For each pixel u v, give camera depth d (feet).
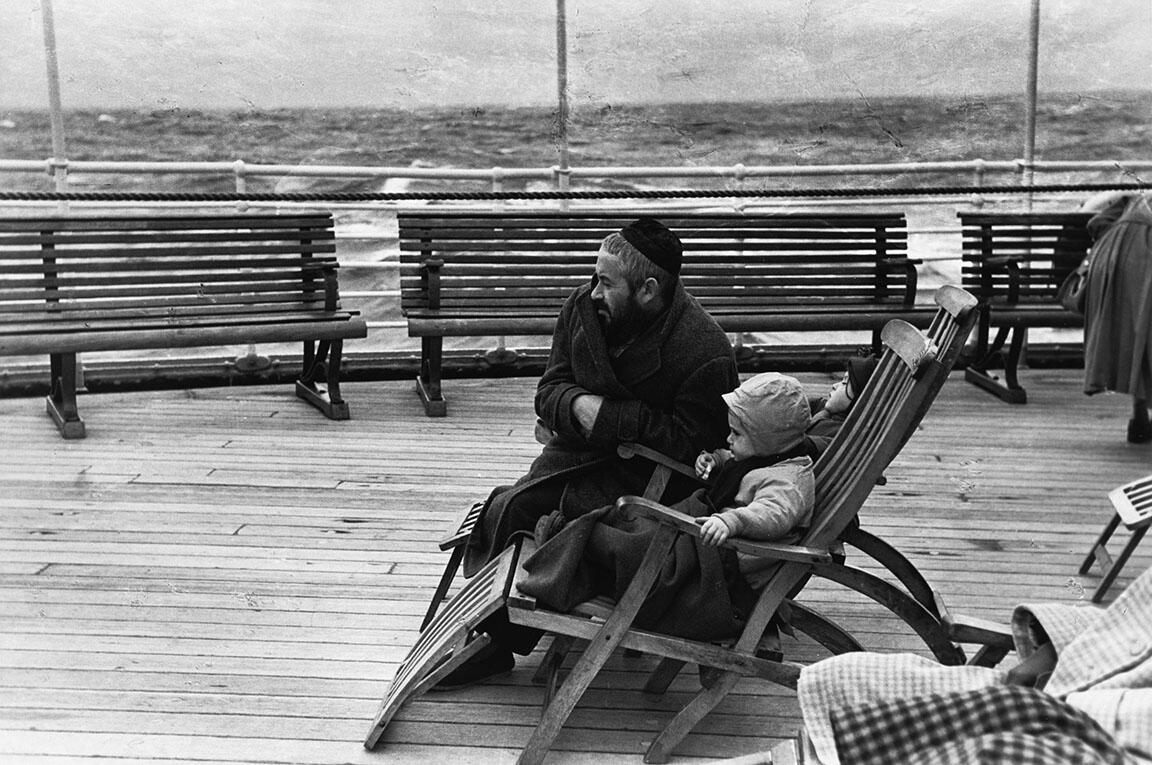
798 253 24.44
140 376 22.02
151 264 20.01
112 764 9.57
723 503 10.00
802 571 9.52
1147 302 18.22
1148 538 15.12
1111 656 6.96
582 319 10.73
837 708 6.98
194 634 12.10
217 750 9.86
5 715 10.32
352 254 44.55
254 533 15.05
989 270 22.34
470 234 21.27
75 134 72.13
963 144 69.21
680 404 10.69
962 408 21.56
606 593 10.02
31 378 21.74
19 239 19.33
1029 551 14.75
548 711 9.53
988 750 5.95
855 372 11.80
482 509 11.42
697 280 21.99
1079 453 18.90
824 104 71.61
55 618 12.39
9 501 15.96
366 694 10.91
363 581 13.61
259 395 21.88
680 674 11.46
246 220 20.44
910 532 15.39
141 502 16.10
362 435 19.52
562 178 23.04
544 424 11.27
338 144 79.61
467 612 9.85
